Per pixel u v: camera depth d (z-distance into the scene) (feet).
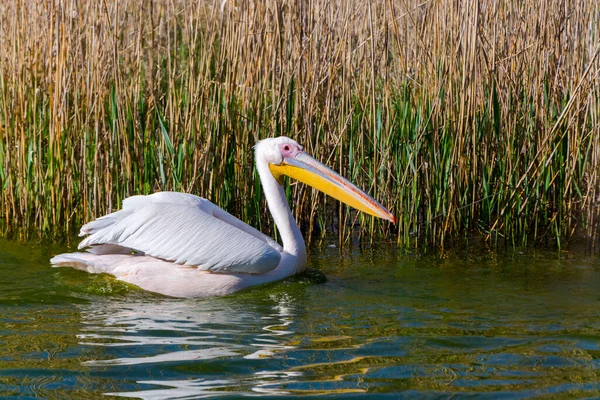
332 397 22.25
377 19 47.06
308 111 43.39
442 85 44.19
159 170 44.93
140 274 33.88
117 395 22.21
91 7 43.11
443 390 22.85
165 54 55.31
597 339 27.84
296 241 37.22
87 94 43.88
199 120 43.42
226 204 44.65
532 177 45.14
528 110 46.14
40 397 22.08
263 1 43.24
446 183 45.01
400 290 35.12
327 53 44.04
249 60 43.34
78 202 46.75
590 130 48.26
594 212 45.60
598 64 45.06
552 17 46.29
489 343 27.32
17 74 45.44
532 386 23.22
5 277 35.24
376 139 43.57
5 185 45.52
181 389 22.70
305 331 28.58
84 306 31.35
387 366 24.86
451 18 43.42
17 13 44.50
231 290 34.04
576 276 37.86
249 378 23.65
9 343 26.58
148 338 27.37
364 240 45.55
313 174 36.81
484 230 46.68
